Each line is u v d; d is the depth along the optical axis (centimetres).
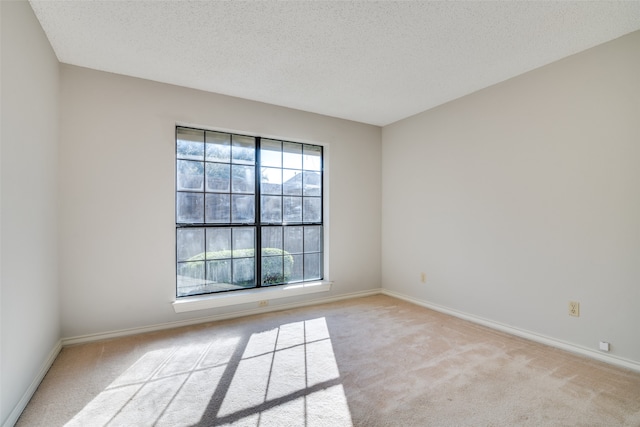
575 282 236
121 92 268
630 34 209
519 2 179
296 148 371
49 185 219
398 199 396
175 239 292
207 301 301
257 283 345
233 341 257
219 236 323
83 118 254
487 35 211
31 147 183
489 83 288
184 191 306
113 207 264
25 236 173
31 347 180
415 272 372
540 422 157
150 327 278
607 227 220
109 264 263
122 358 226
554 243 248
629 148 210
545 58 243
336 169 386
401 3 179
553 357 228
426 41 219
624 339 212
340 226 389
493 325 289
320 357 229
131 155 271
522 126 269
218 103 311
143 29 205
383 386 190
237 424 156
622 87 213
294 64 252
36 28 191
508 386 190
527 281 265
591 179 228
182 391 184
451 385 191
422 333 275
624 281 213
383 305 363
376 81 284
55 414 163
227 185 328
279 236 359
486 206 297
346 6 182
